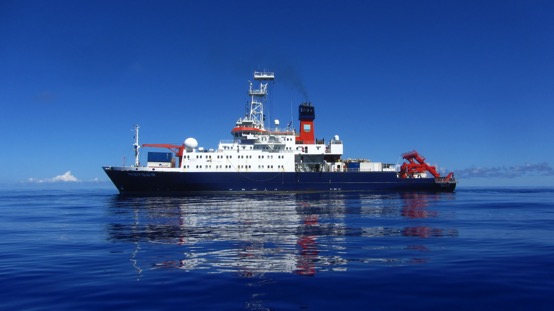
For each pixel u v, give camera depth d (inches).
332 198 2480.3
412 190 3221.0
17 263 652.7
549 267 593.6
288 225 1159.0
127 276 557.0
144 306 427.2
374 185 3132.4
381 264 622.8
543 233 984.3
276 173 2925.7
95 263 647.1
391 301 439.5
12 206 2370.8
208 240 883.4
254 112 3255.4
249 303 433.7
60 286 509.7
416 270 578.9
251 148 2997.0
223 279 535.8
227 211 1614.2
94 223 1285.7
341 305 426.6
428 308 417.1
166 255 710.5
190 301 442.3
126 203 2169.0
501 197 3329.2
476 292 470.0
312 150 3112.7
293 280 528.4
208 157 2883.9
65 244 852.6
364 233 987.3
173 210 1690.5
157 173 2770.7
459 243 827.4
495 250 742.5
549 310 409.1
